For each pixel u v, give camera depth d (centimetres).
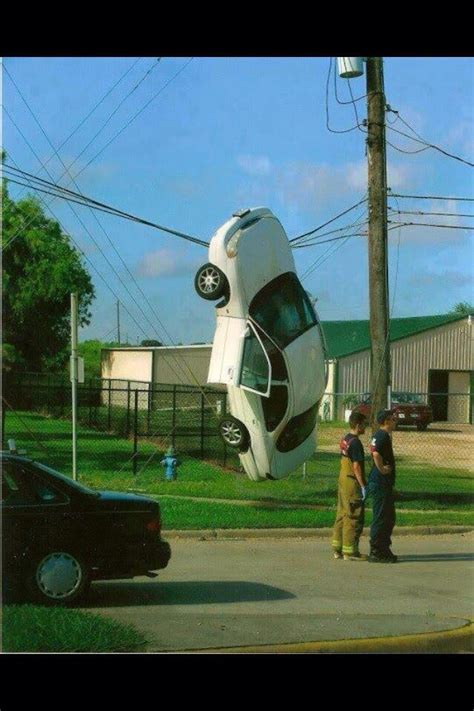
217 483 2136
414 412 4428
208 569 1273
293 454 1933
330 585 1166
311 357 1903
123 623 859
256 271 1838
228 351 1834
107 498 998
